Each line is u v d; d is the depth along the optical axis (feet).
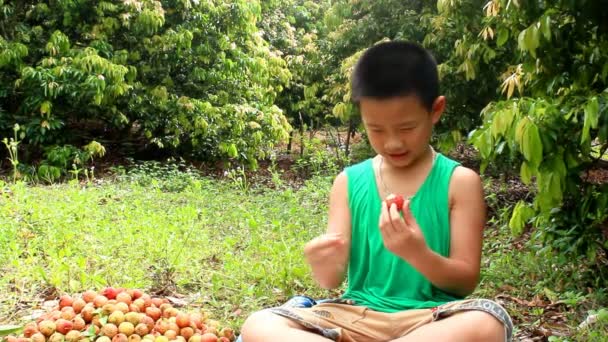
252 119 24.62
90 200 13.96
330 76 23.13
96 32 21.83
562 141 8.33
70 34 22.66
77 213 12.51
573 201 9.37
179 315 6.59
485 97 16.01
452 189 5.62
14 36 21.70
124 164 23.80
